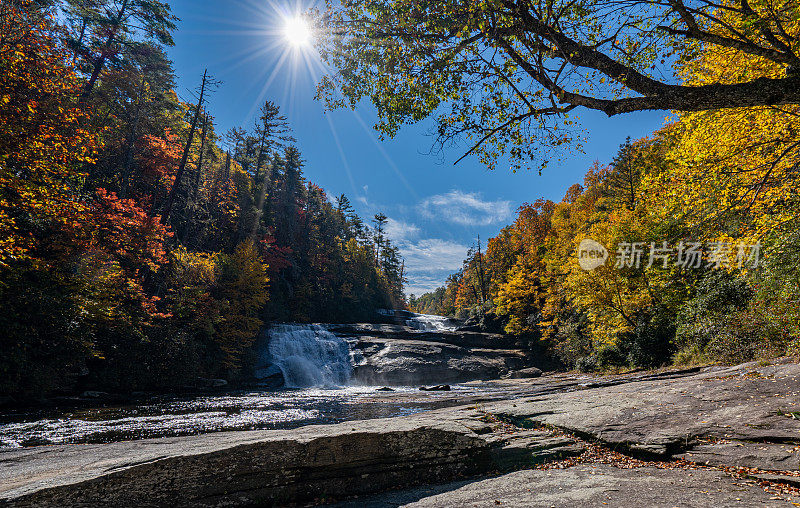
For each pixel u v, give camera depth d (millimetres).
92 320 19484
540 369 38969
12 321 15266
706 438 5434
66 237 18078
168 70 37312
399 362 35094
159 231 25344
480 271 72000
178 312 26422
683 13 3977
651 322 22562
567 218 54812
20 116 14477
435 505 4195
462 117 5668
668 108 3768
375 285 71312
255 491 4734
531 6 4148
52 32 19312
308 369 33281
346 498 5031
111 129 29031
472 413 8406
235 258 34750
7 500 3588
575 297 27203
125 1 33281
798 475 3996
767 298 13312
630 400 8047
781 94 3279
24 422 12367
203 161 47562
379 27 5059
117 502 4062
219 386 26781
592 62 3996
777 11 6133
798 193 8836
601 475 4820
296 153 61219
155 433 10938
